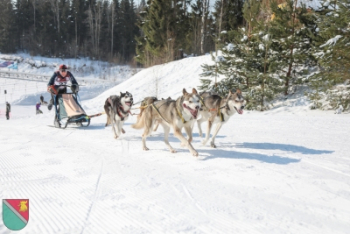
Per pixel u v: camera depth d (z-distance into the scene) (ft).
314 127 29.53
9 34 177.78
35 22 192.95
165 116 18.66
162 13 88.94
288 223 9.25
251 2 50.21
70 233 8.60
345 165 15.60
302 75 47.67
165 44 87.61
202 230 8.79
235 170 14.80
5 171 14.67
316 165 15.69
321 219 9.55
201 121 24.11
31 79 139.33
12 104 97.91
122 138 24.62
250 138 23.95
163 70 75.87
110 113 27.17
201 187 12.44
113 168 15.23
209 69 53.98
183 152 19.01
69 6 199.82
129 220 9.41
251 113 44.93
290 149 19.57
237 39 50.85
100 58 185.68
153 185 12.64
